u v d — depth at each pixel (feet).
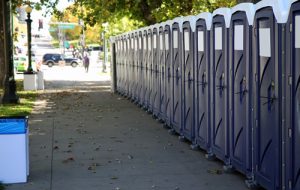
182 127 37.45
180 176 27.30
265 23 22.39
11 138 25.86
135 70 62.34
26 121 26.53
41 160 31.58
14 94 63.05
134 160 31.30
